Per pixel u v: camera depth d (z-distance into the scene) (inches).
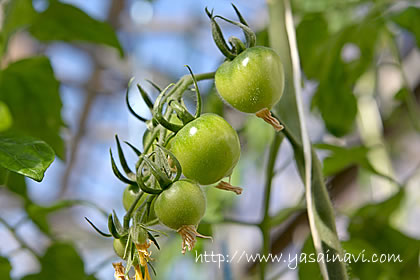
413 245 24.4
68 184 79.7
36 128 24.7
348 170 37.8
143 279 16.7
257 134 35.4
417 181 32.5
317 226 17.3
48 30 25.6
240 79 17.1
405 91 26.3
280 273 22.2
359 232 25.1
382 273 24.0
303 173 17.8
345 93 26.3
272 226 22.7
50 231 24.9
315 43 26.5
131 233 16.4
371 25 25.6
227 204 35.2
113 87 69.5
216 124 16.8
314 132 34.3
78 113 70.5
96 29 25.7
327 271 17.1
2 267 22.7
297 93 17.8
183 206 16.5
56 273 23.9
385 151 31.4
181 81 17.5
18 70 23.6
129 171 17.1
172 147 16.9
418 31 25.5
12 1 24.5
